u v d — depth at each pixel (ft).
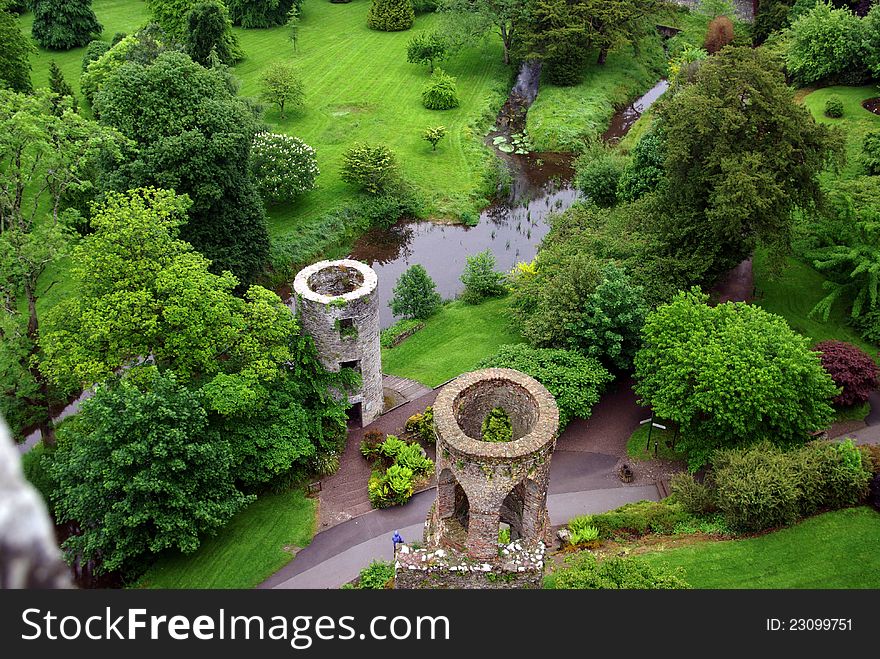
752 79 170.09
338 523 137.90
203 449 123.85
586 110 300.20
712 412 140.05
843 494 129.49
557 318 168.55
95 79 256.73
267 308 146.72
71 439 135.13
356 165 246.88
